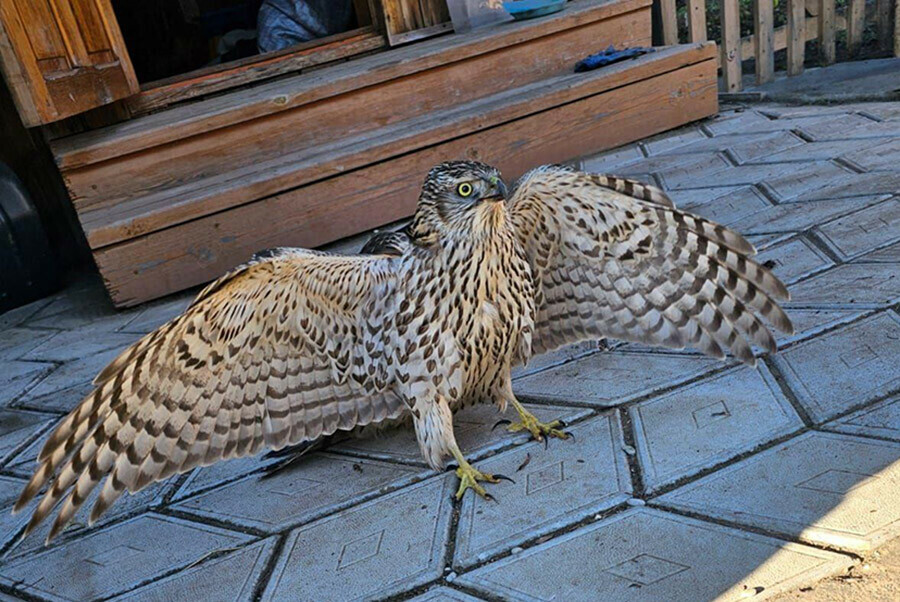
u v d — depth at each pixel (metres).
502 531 1.47
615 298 1.62
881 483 1.40
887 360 1.62
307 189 2.68
